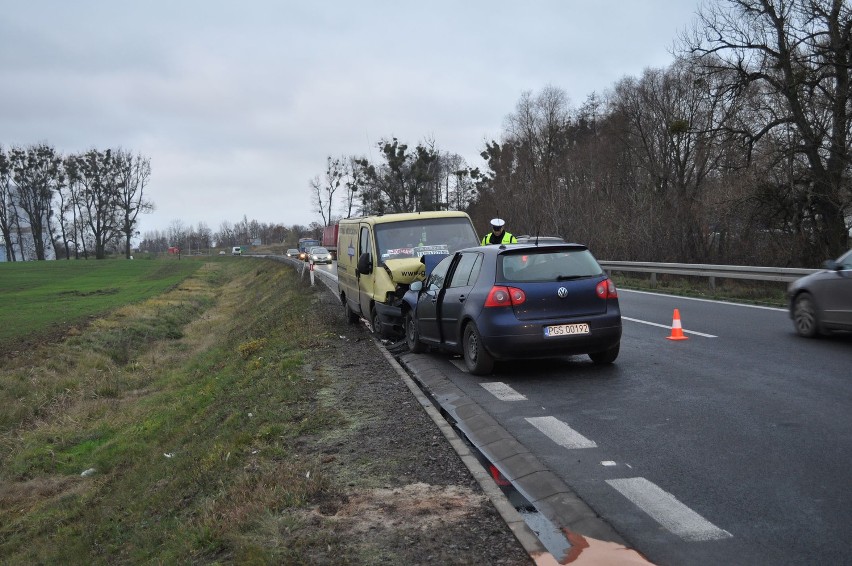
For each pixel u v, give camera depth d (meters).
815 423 6.39
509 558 4.04
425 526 4.56
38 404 16.81
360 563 4.12
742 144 26.12
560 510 4.75
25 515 10.48
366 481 5.50
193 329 29.61
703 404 7.28
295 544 4.45
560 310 8.90
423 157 63.31
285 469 5.88
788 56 24.25
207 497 6.41
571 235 34.50
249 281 50.81
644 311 15.54
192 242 161.75
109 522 8.27
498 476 5.57
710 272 19.72
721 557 3.98
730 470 5.33
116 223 98.88
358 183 69.81
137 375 20.11
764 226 25.55
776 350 10.03
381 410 7.66
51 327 27.17
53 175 98.94
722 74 26.27
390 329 12.73
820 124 24.16
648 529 4.39
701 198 28.64
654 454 5.81
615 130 50.00
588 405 7.52
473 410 7.53
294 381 9.78
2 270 71.62
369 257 13.11
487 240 13.48
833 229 24.41
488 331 8.91
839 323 10.34
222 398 12.12
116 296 41.50
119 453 12.44
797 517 4.43
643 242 28.48
